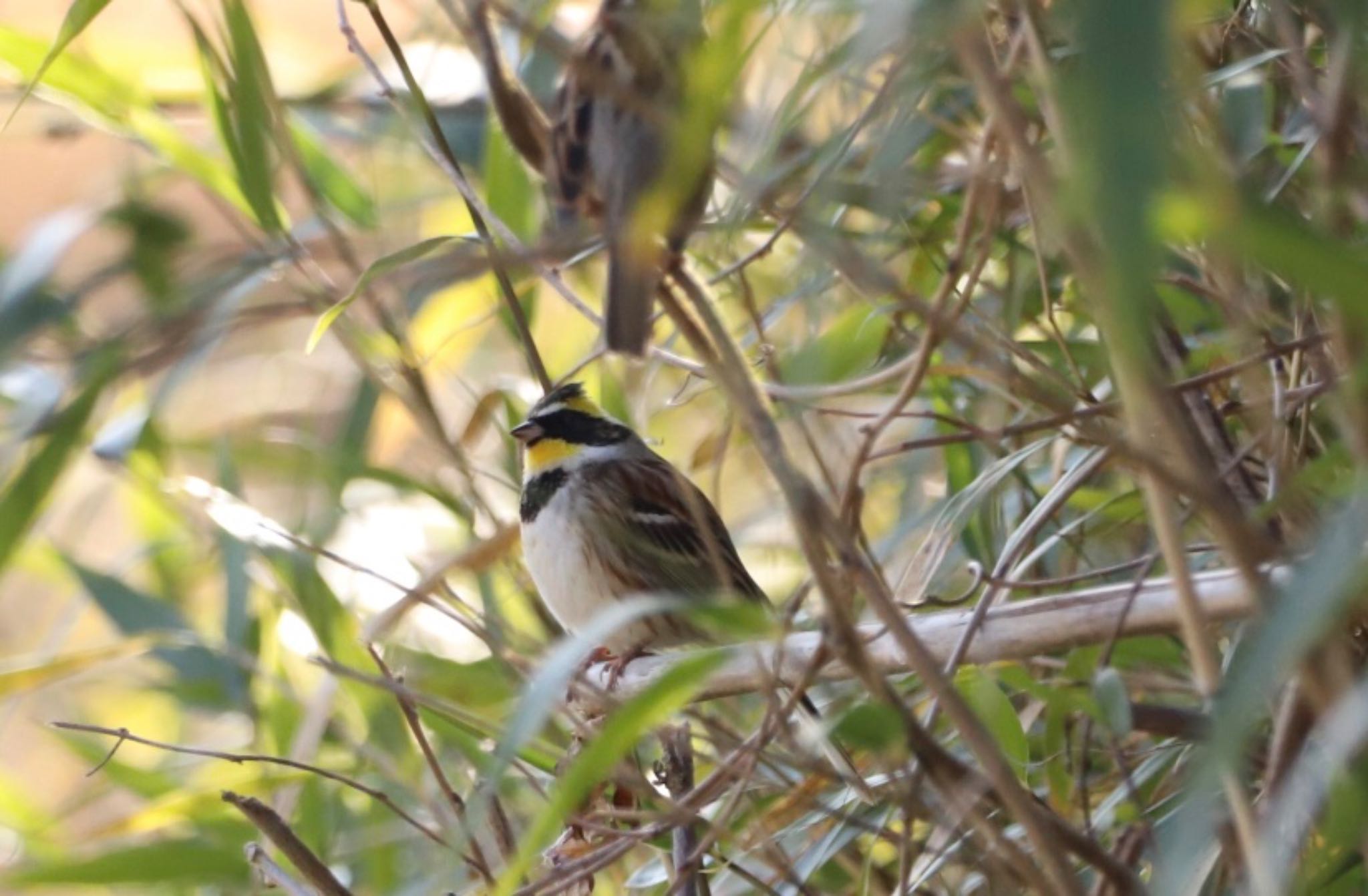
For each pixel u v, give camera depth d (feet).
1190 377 19.45
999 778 13.94
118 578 28.68
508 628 25.35
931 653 18.29
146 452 27.78
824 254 16.37
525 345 24.12
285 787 27.14
